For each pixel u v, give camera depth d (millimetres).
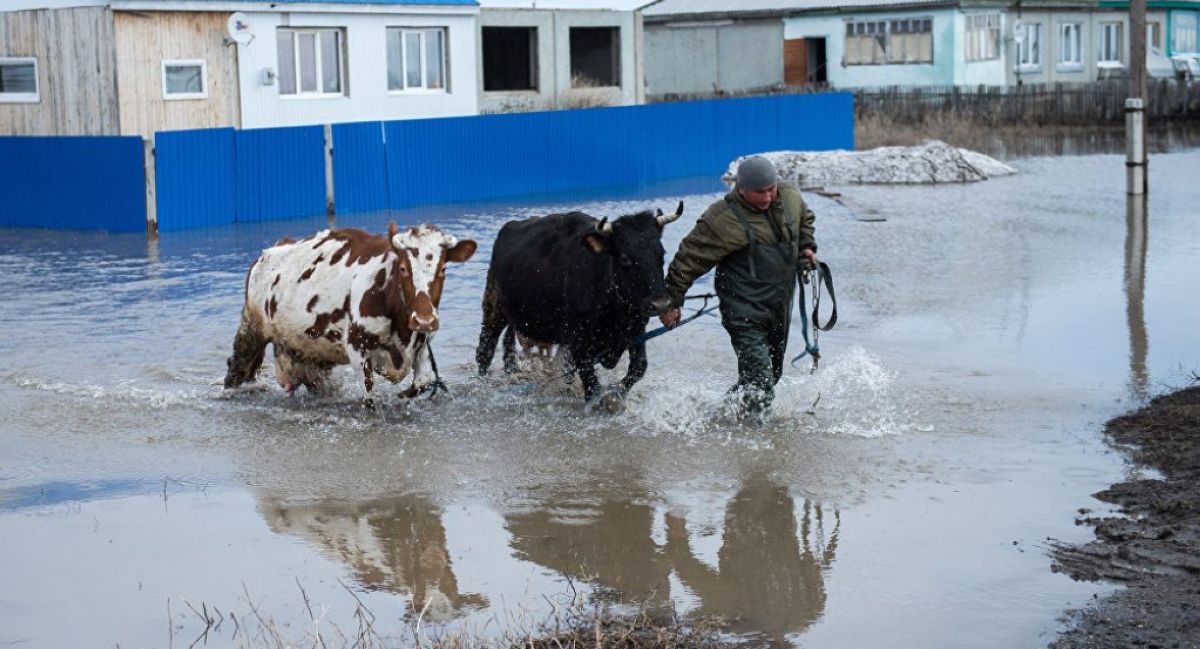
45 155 21781
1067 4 51125
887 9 46094
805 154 28625
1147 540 6594
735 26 48469
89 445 8859
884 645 5582
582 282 9312
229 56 27328
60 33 25969
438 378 9664
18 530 7191
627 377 9641
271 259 10023
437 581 6410
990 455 8227
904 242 18203
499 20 34031
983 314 12922
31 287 15461
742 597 6141
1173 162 29906
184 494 7801
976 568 6379
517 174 26250
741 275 8953
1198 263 15742
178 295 14836
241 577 6500
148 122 26031
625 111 28250
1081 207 21938
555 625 5840
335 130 23172
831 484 7742
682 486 7793
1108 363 10703
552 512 7383
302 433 9102
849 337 11914
